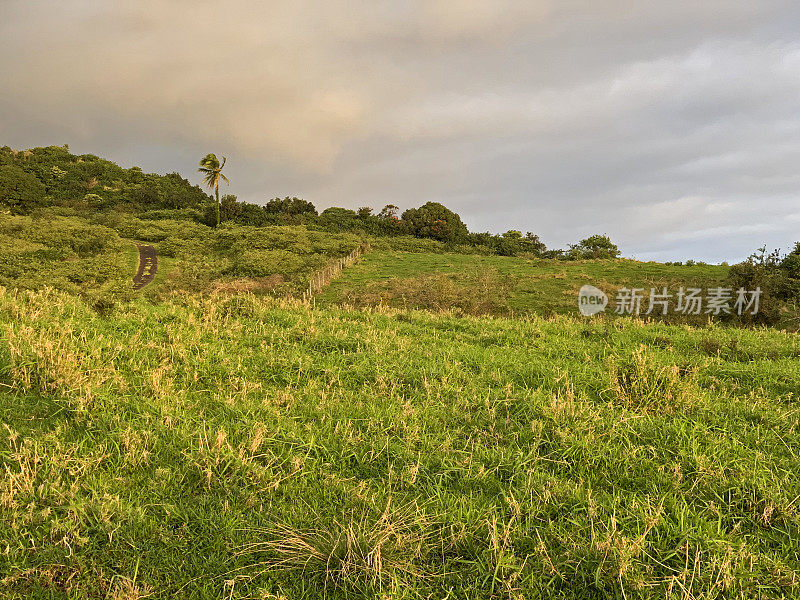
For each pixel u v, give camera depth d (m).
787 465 4.44
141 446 4.22
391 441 4.75
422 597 2.79
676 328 12.34
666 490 4.00
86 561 2.91
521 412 5.60
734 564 3.01
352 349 8.32
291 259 42.53
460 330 11.43
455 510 3.58
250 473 3.91
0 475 3.62
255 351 7.78
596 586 2.89
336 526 3.21
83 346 6.66
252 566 2.97
